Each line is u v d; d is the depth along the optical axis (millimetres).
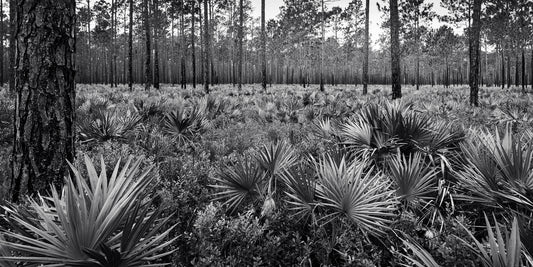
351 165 3303
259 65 97625
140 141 5676
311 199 3135
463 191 3525
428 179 3396
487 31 47094
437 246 2928
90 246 1803
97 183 1998
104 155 4473
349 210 2889
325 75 85562
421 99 15141
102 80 71875
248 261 2938
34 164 3135
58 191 3211
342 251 3035
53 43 3197
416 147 4082
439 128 4324
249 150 5129
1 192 3299
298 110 11047
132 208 2070
